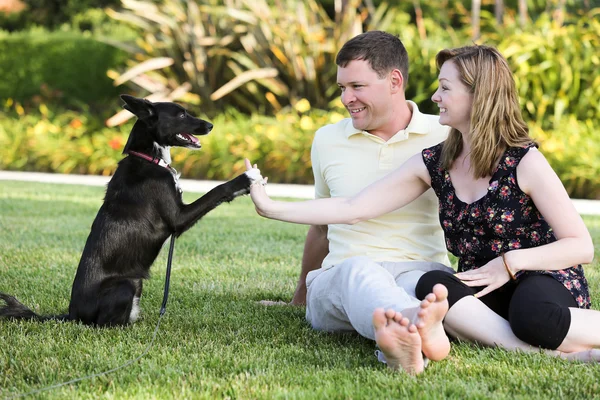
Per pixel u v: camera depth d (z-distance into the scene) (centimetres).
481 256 308
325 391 245
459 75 300
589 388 248
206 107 1352
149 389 251
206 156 1211
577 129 1084
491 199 297
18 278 460
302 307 398
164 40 1384
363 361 286
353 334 329
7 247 570
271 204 325
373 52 328
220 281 465
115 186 372
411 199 328
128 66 1502
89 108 1561
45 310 387
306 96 1295
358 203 325
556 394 243
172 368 274
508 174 295
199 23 1361
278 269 508
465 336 295
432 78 1220
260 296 429
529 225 299
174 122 401
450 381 257
